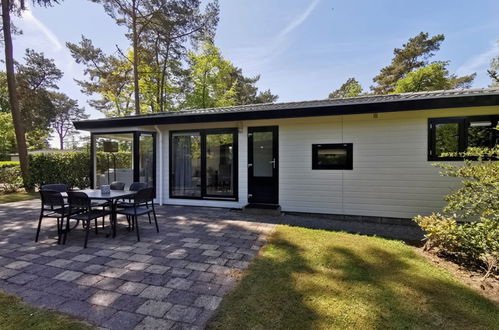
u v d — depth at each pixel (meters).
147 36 13.91
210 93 17.62
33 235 4.10
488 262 2.72
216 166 6.39
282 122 5.77
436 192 4.78
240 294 2.28
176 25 13.21
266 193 5.95
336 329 1.81
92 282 2.52
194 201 6.55
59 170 9.84
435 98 4.20
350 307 2.07
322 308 2.06
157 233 4.20
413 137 4.88
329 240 3.76
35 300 2.19
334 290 2.33
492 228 2.77
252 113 5.35
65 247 3.54
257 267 2.85
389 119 5.02
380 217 5.11
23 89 16.56
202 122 5.88
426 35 19.30
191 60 16.31
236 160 6.19
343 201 5.35
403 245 3.58
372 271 2.73
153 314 2.00
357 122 5.23
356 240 3.77
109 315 1.98
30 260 3.07
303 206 5.65
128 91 16.91
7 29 9.36
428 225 3.33
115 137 7.76
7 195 8.42
